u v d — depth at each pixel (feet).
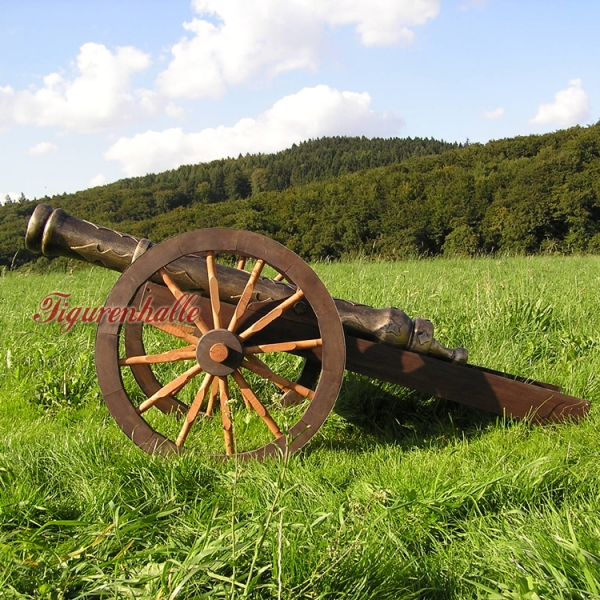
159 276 12.77
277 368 17.19
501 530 8.96
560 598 6.97
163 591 7.30
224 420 11.73
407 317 13.66
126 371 16.84
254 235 11.47
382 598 7.53
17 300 27.20
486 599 7.46
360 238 136.15
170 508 9.70
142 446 11.69
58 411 15.15
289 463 11.46
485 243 132.57
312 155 444.55
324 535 8.39
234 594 7.30
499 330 19.38
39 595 7.50
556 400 13.79
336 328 11.71
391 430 14.79
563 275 34.68
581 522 8.82
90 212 273.95
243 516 9.61
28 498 9.51
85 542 8.56
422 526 9.11
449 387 13.70
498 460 11.48
